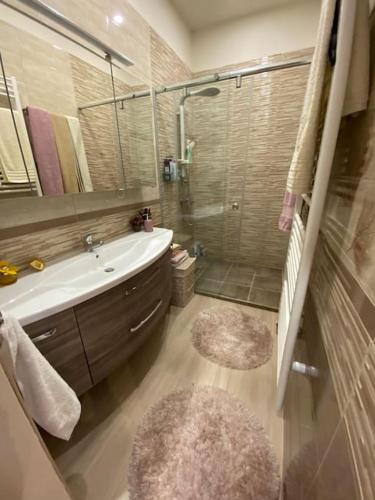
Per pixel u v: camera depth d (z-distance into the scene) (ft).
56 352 2.71
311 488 1.72
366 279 1.27
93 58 4.08
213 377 4.47
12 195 3.16
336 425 1.42
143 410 3.84
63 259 3.95
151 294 4.37
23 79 3.13
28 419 1.66
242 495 2.79
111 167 4.85
